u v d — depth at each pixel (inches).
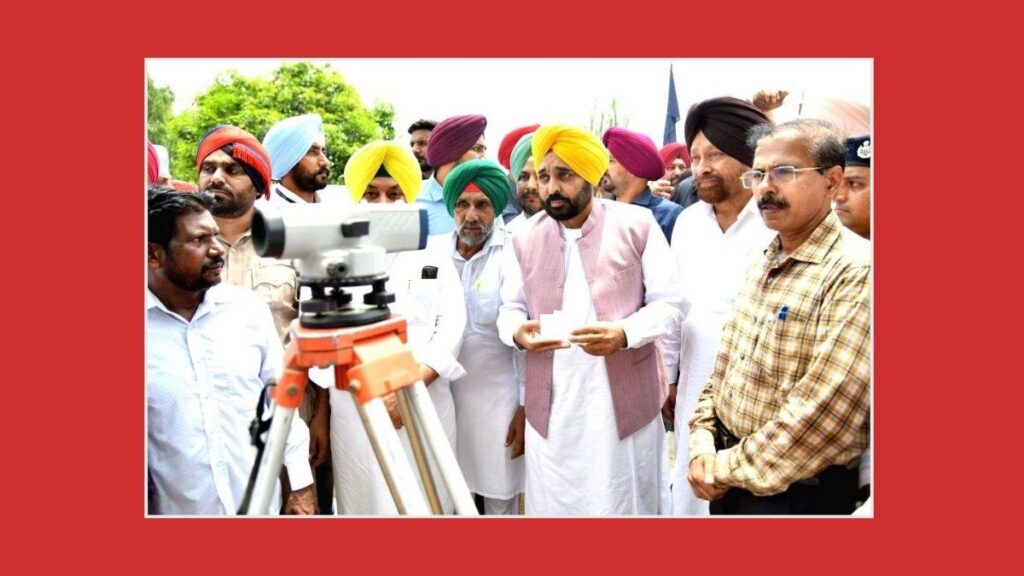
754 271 91.7
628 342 107.3
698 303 119.0
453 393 124.6
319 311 69.7
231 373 93.1
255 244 68.1
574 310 112.6
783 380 84.8
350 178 114.1
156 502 94.0
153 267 90.3
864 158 108.0
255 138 114.2
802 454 82.3
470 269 123.0
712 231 119.2
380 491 111.4
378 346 69.1
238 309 95.1
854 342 80.8
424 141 131.8
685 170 136.9
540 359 114.2
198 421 91.8
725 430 92.9
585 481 113.4
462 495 69.2
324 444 119.9
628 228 112.7
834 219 86.2
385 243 73.9
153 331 90.9
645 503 116.3
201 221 87.9
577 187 110.0
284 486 113.7
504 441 124.0
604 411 111.8
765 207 86.0
